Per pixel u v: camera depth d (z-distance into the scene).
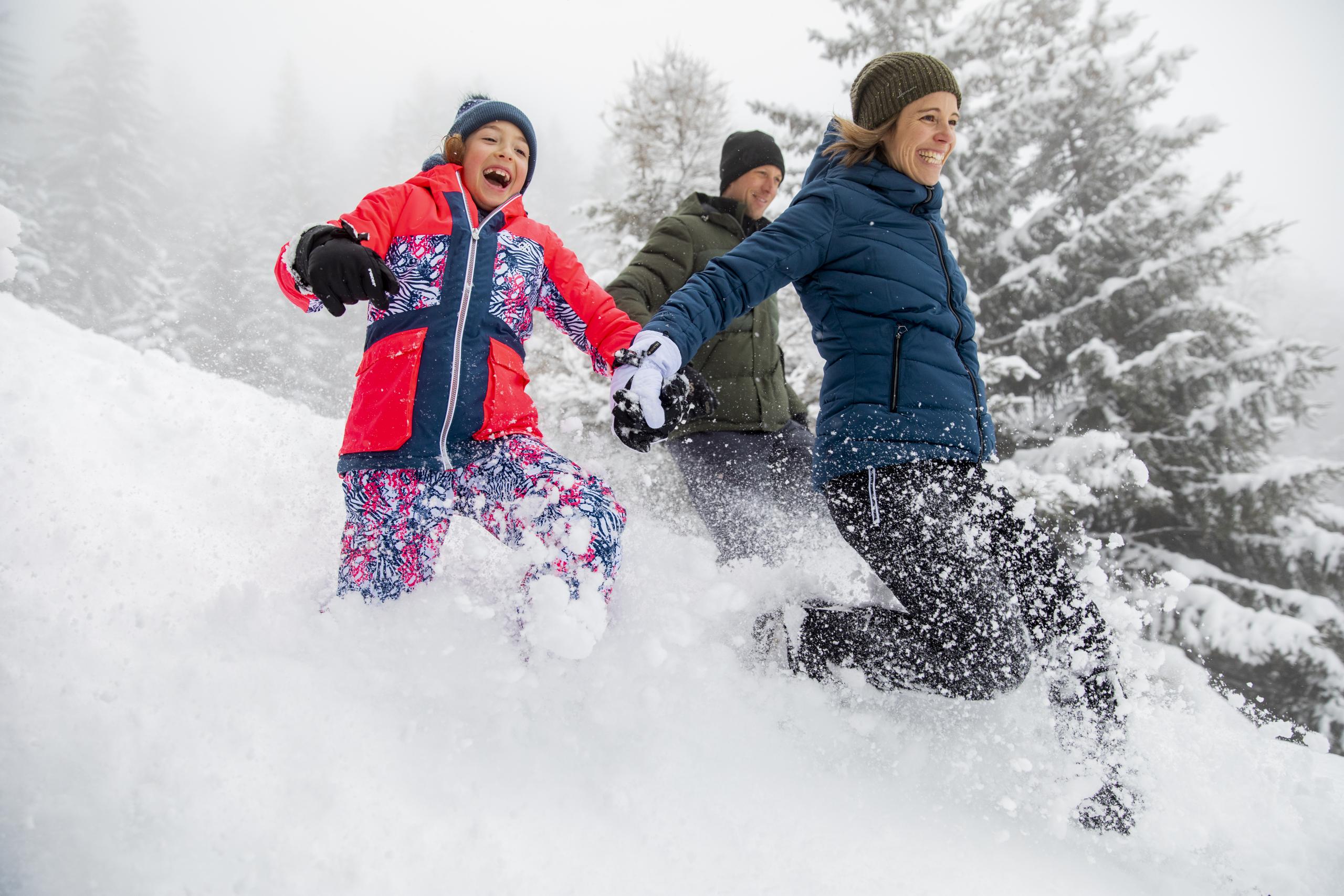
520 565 1.86
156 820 1.17
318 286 1.64
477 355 1.97
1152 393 10.53
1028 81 11.78
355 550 1.92
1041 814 1.66
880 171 2.08
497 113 2.12
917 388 1.91
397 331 1.95
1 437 2.26
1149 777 1.70
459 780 1.44
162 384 3.15
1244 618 9.37
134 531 2.06
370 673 1.65
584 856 1.34
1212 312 11.34
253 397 3.54
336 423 3.47
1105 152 11.91
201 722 1.37
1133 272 11.45
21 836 1.10
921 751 1.80
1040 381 11.39
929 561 1.80
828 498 2.00
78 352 3.36
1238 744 1.86
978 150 11.62
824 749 1.79
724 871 1.37
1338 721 9.46
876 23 12.17
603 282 5.71
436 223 2.00
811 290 2.07
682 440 2.84
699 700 1.81
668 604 1.94
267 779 1.30
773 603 2.21
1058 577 1.82
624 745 1.64
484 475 1.96
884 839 1.53
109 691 1.38
